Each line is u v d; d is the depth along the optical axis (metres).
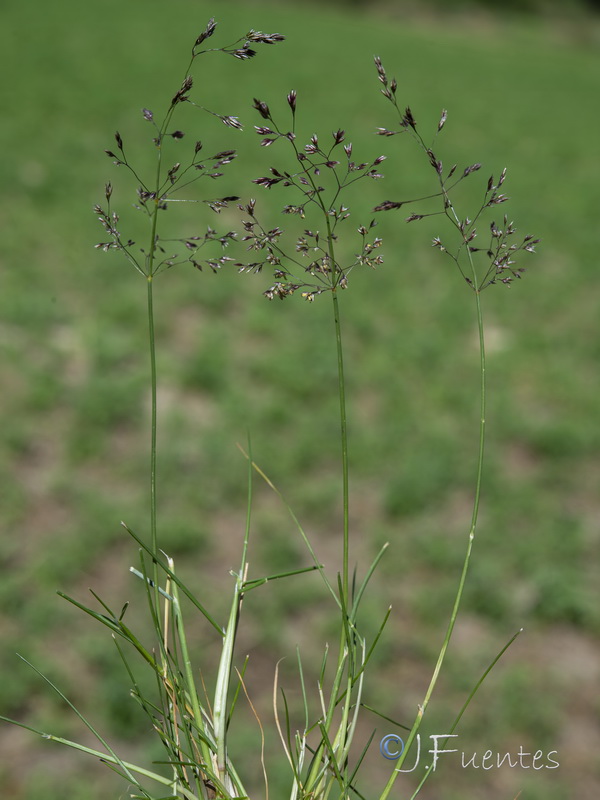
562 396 6.89
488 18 41.06
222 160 0.76
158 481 5.22
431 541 4.87
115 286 8.10
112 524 4.74
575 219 12.30
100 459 5.42
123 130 14.06
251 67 20.92
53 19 23.08
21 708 3.63
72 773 3.34
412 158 14.55
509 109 20.61
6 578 4.28
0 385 6.05
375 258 0.79
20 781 3.30
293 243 9.73
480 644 4.23
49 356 6.58
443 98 20.73
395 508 5.20
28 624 4.04
